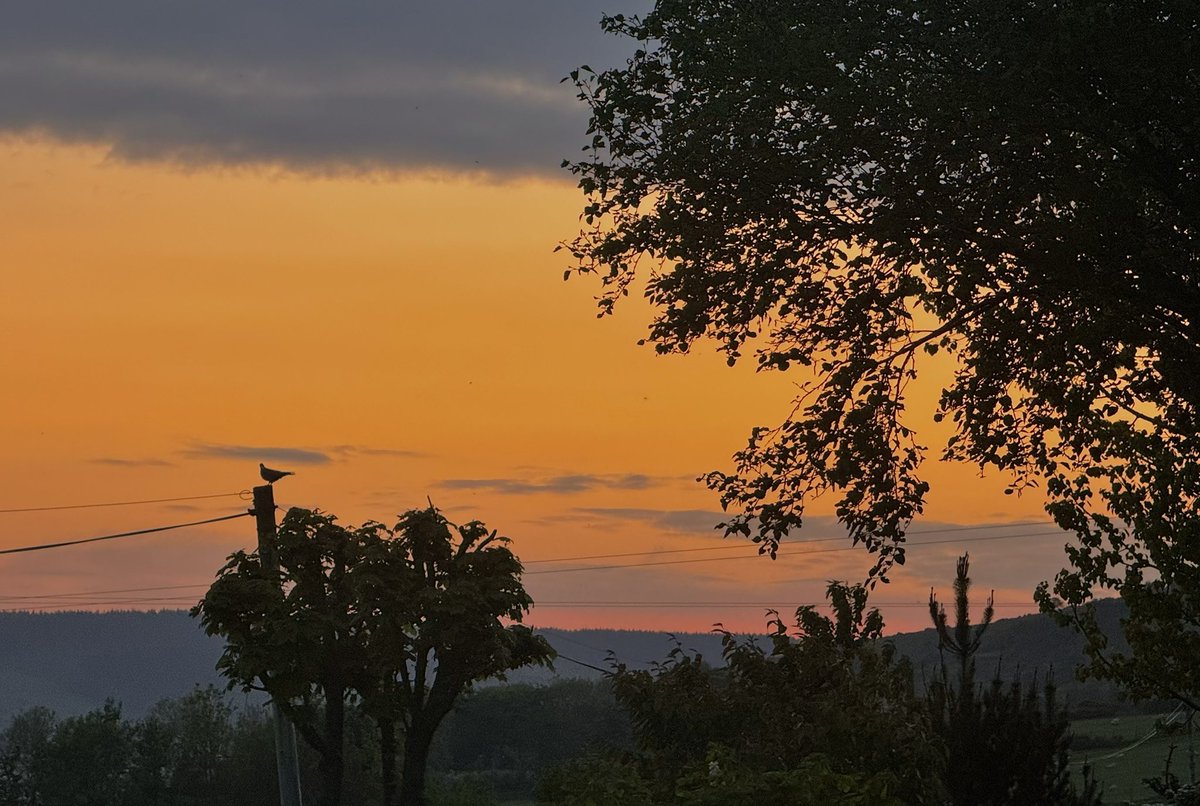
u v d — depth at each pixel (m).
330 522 38.06
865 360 31.70
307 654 36.59
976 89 27.16
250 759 97.12
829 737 21.48
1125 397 32.41
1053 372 33.00
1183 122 26.17
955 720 19.17
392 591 36.25
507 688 113.69
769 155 29.20
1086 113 26.75
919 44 27.83
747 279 30.81
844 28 28.38
